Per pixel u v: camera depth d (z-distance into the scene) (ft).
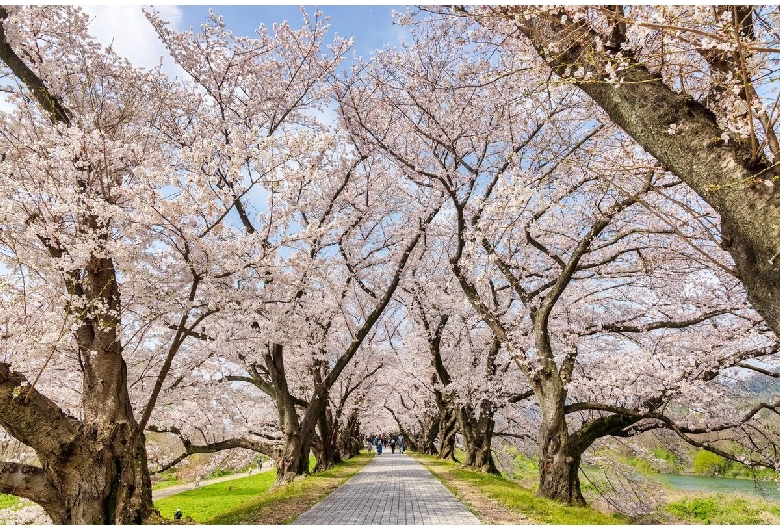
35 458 33.96
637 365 34.04
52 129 24.27
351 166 44.09
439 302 56.24
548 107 35.60
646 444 55.83
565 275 33.88
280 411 45.88
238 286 33.04
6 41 26.17
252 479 81.76
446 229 50.14
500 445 76.69
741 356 32.45
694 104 12.42
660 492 50.78
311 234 27.04
